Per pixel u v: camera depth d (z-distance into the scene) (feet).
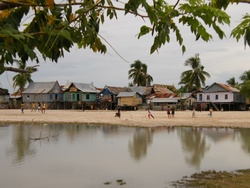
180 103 229.66
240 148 60.34
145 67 270.26
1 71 5.36
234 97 216.13
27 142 67.77
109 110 235.40
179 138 75.46
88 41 7.62
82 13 7.04
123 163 46.29
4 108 254.88
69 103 254.68
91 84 264.93
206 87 237.66
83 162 46.65
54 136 78.33
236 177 37.60
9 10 6.23
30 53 5.35
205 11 6.77
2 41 5.22
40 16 6.47
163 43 7.18
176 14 7.05
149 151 56.80
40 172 40.52
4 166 44.06
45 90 252.83
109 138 75.05
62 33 5.93
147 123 113.09
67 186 34.60
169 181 36.19
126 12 6.28
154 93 254.06
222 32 6.85
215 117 143.43
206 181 35.88
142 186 34.40
